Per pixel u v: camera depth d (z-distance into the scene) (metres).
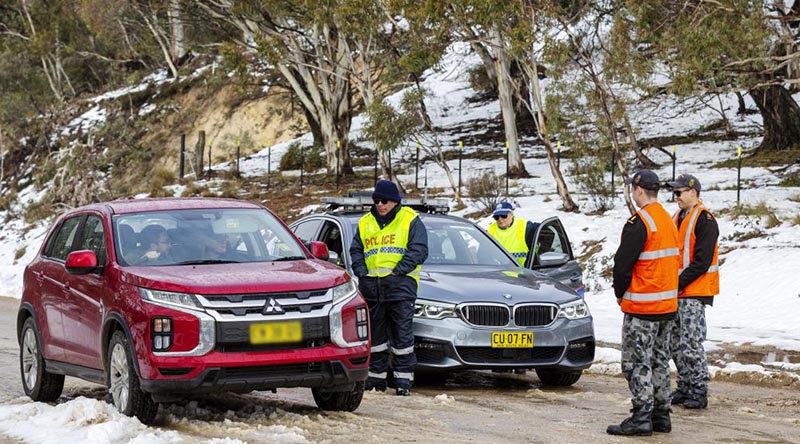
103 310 8.38
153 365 7.62
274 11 37.44
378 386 10.35
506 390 10.77
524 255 13.19
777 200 27.22
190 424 7.94
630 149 28.23
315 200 36.75
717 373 11.80
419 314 10.48
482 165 41.84
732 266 21.45
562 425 8.34
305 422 8.06
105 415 7.98
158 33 69.12
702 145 40.25
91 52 75.00
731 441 7.74
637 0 25.31
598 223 26.61
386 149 32.44
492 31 29.69
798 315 17.36
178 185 45.62
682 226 9.55
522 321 10.48
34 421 8.21
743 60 25.36
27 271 10.35
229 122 60.88
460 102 54.81
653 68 26.33
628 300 7.92
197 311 7.64
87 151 47.03
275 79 50.59
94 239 9.18
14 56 68.81
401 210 10.15
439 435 7.70
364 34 33.41
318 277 8.15
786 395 10.51
